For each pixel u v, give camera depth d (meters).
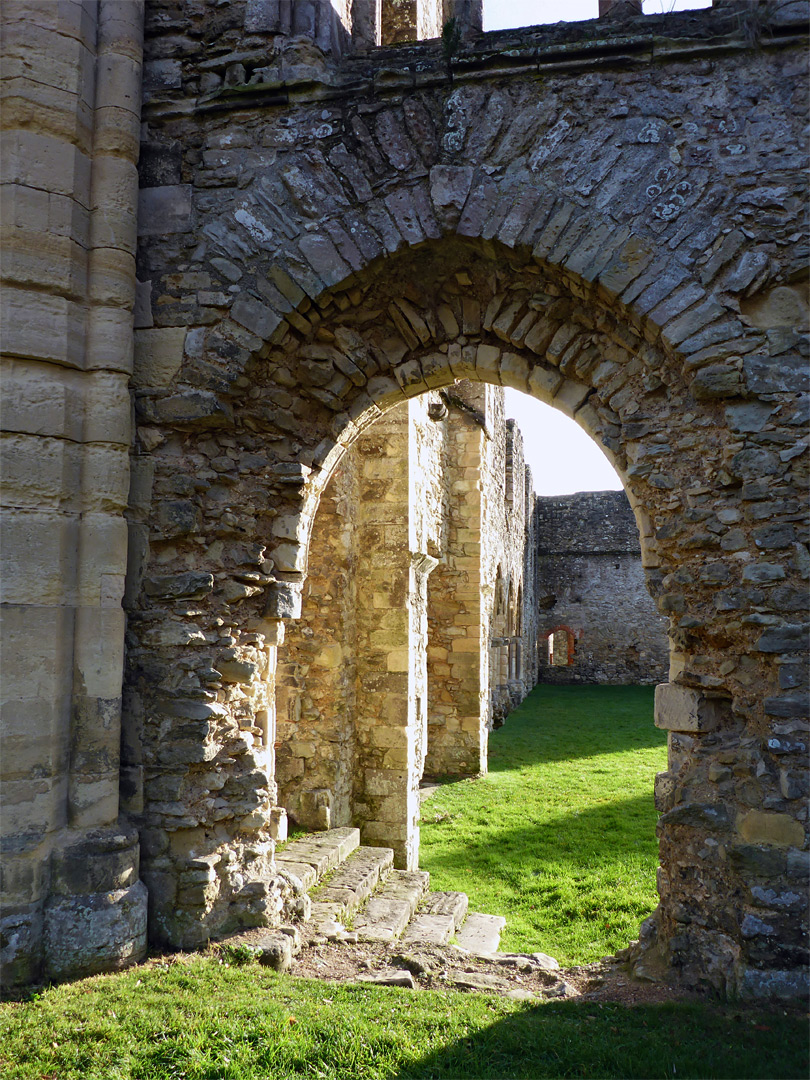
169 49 4.79
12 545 3.94
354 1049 3.11
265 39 4.70
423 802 9.78
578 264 4.20
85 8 4.38
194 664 4.43
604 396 4.47
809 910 3.65
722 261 4.05
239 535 4.66
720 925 3.86
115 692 4.23
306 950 4.52
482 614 11.83
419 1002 3.69
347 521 7.76
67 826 4.06
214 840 4.47
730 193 4.09
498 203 4.32
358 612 7.96
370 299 4.80
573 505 26.47
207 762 4.44
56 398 4.13
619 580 25.95
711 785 4.00
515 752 13.22
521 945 5.38
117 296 4.38
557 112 4.32
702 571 4.05
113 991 3.61
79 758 4.11
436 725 11.58
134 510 4.53
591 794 9.98
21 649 3.91
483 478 12.26
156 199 4.71
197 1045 3.10
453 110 4.42
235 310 4.56
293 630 7.49
